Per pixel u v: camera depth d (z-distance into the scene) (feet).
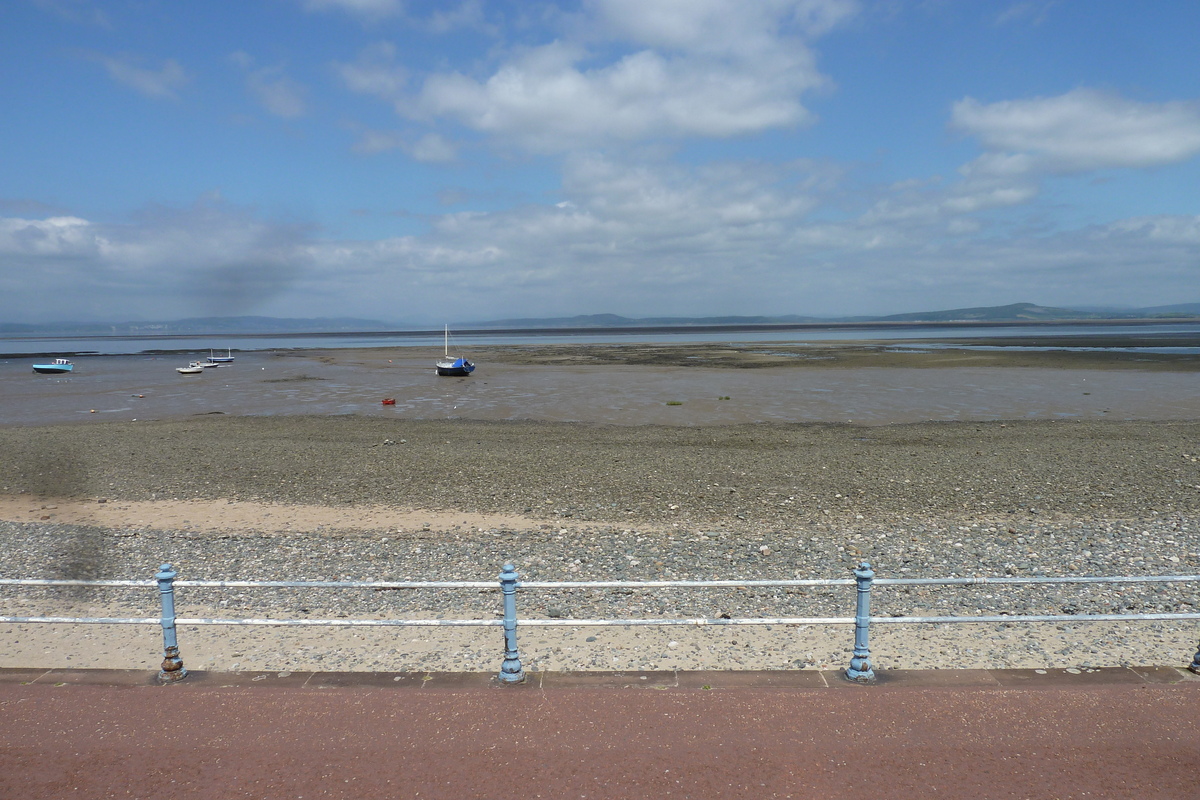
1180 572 41.73
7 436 103.71
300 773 18.88
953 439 93.40
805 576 42.04
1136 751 19.70
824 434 99.71
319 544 50.24
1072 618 24.45
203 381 205.16
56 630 32.01
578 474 72.79
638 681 23.67
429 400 151.12
